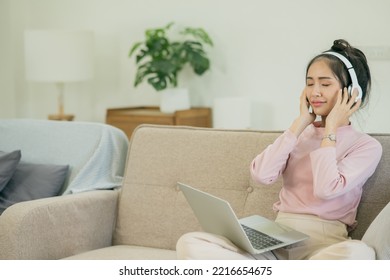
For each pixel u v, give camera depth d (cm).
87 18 536
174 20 500
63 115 513
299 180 216
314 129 222
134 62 522
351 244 180
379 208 214
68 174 290
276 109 468
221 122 441
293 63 457
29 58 471
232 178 244
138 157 264
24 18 551
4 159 291
